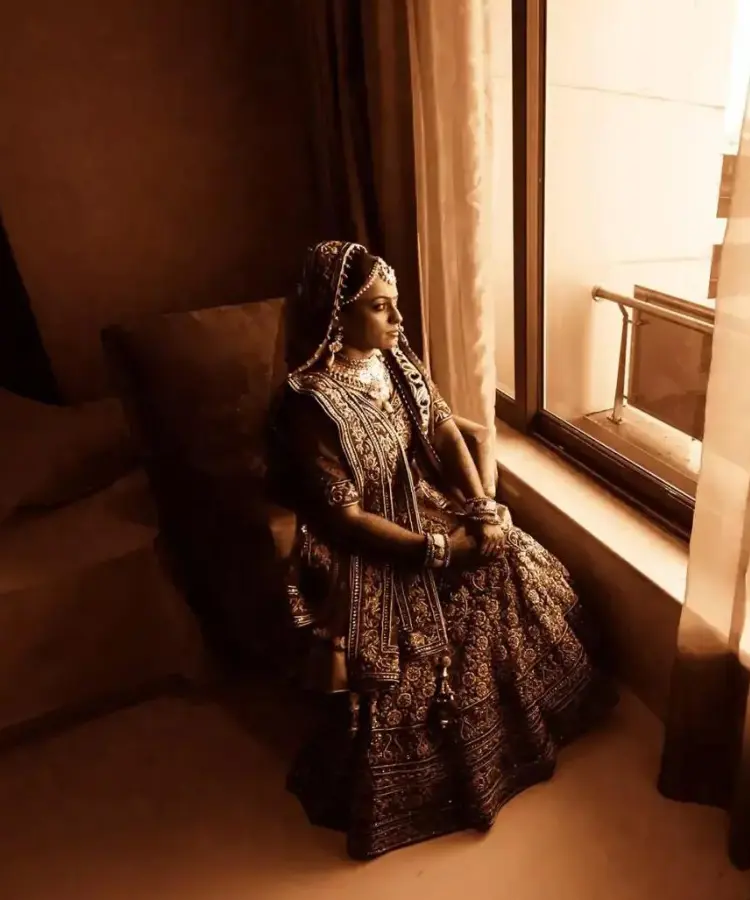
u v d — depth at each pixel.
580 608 1.60
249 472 1.54
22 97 1.94
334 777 1.40
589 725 1.59
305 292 1.30
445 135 1.53
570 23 1.67
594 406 2.03
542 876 1.34
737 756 1.31
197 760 1.63
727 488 1.12
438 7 1.43
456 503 1.49
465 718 1.38
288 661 1.46
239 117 2.18
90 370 2.29
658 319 1.87
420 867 1.38
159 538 1.70
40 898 1.37
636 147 1.76
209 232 2.27
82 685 1.71
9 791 1.58
